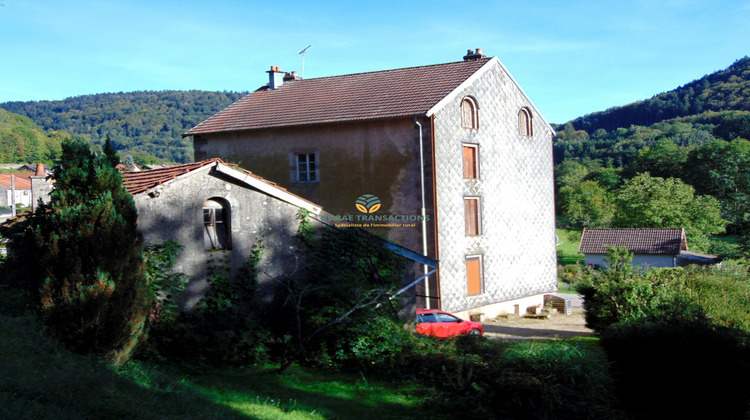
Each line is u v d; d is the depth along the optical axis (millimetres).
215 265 12633
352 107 22312
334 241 14742
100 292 8914
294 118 22812
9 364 6895
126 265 9477
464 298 22141
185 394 8242
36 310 9086
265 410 8609
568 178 91500
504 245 24375
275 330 13070
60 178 9320
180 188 12102
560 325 22906
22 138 103125
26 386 6438
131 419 6477
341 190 21938
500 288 24156
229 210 13047
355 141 21625
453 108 21609
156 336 11109
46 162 97750
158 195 11742
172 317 11383
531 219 26062
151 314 11055
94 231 9164
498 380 10703
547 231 27125
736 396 9961
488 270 23422
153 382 8438
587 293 18875
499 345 13250
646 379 10492
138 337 9859
